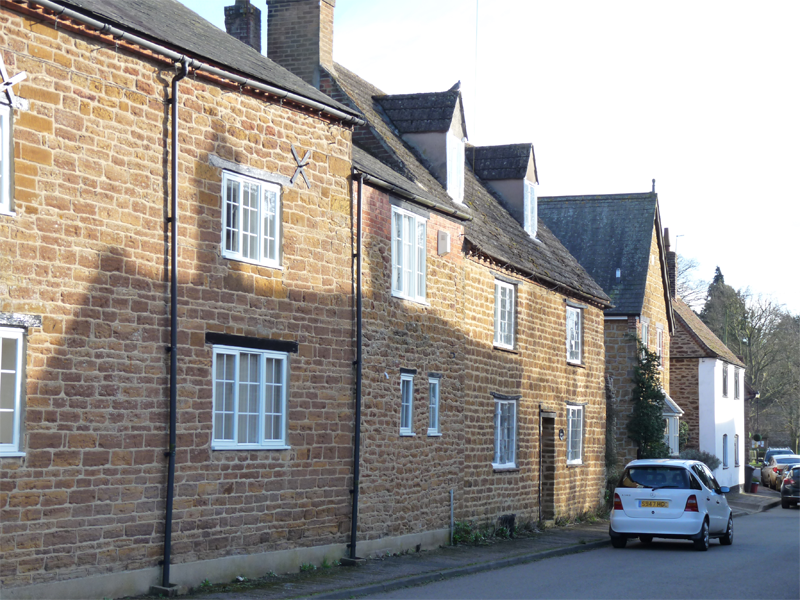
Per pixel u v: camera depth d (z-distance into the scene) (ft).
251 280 44.42
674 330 132.87
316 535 47.85
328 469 48.78
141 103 39.50
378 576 45.73
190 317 41.19
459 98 72.54
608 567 52.54
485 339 67.77
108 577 36.78
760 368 221.05
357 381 50.57
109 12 38.96
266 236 45.75
